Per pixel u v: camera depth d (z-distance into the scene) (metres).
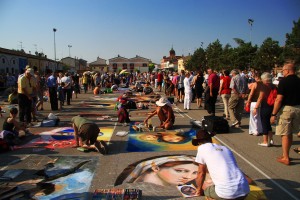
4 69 39.56
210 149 4.07
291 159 6.21
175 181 5.11
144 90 22.70
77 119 7.10
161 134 8.59
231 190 3.65
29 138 8.09
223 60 42.88
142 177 5.28
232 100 9.56
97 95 22.84
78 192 4.66
